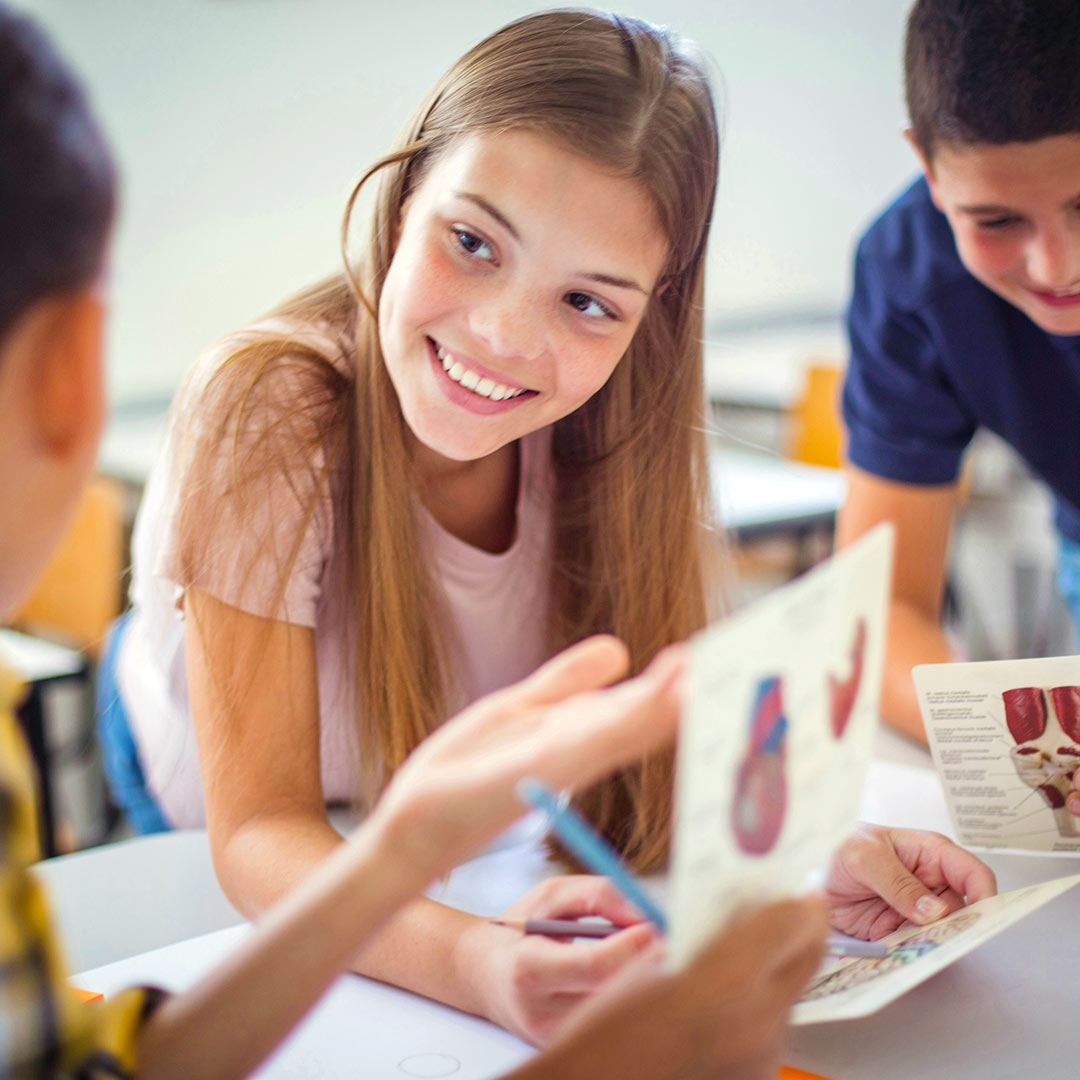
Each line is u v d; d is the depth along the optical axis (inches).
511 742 19.1
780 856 19.9
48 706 78.4
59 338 17.2
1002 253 42.1
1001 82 37.8
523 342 35.3
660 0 146.9
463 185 34.5
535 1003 28.0
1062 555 62.5
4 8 17.1
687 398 44.1
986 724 36.3
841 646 20.5
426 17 142.6
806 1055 28.4
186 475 38.7
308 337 41.7
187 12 133.0
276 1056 28.4
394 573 40.9
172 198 135.3
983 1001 30.7
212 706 37.3
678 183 36.3
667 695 17.8
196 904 38.6
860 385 58.4
